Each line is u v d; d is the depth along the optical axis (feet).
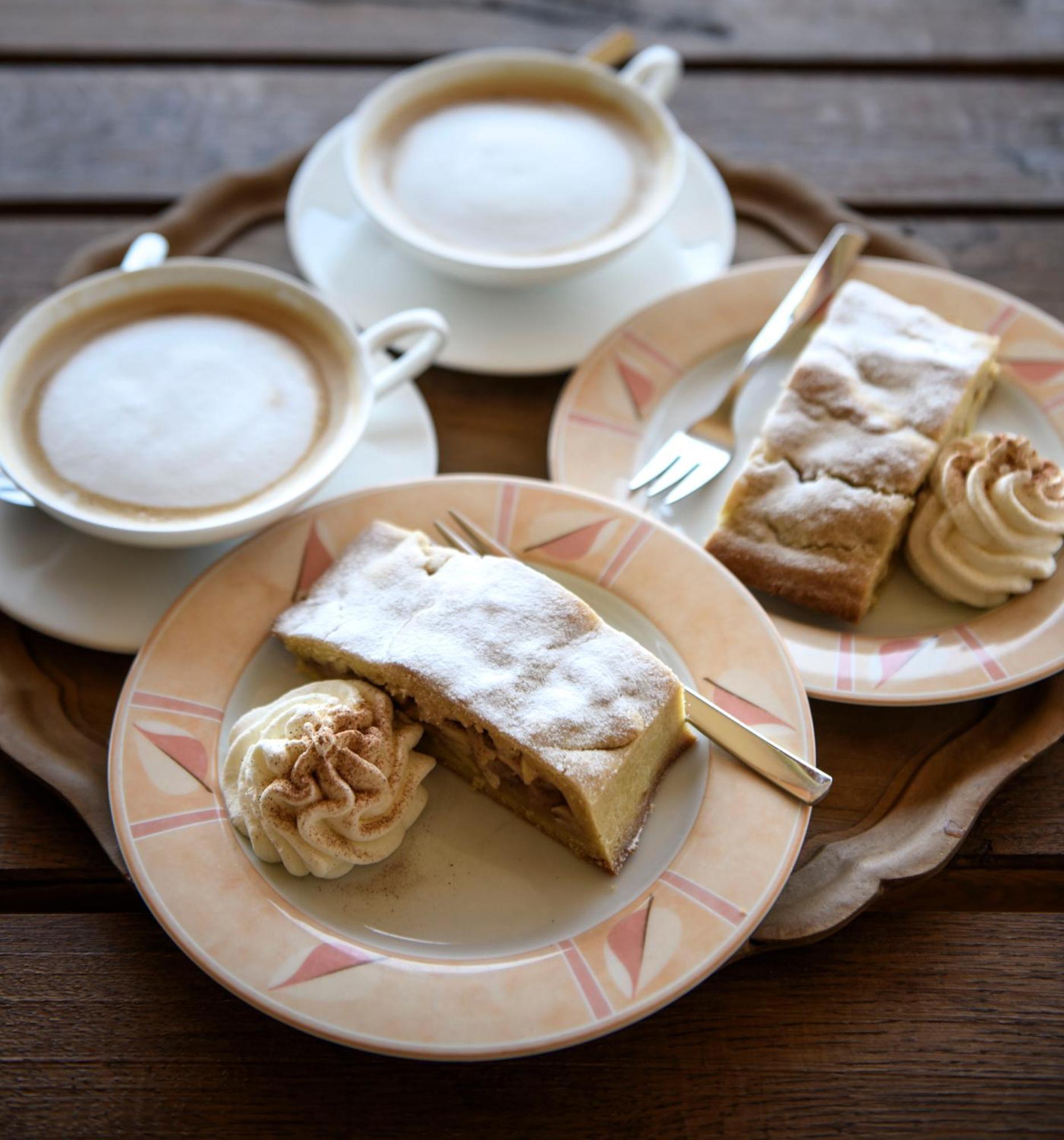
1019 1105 1.42
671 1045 1.45
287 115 2.26
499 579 1.58
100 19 2.37
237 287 1.80
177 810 1.49
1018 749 1.59
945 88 2.31
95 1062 1.43
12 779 1.60
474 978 1.39
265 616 1.62
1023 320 1.88
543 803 1.50
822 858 1.53
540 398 1.90
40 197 2.12
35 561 1.68
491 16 2.41
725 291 1.91
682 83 2.31
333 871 1.47
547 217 1.94
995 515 1.68
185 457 1.66
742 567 1.70
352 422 1.69
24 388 1.70
